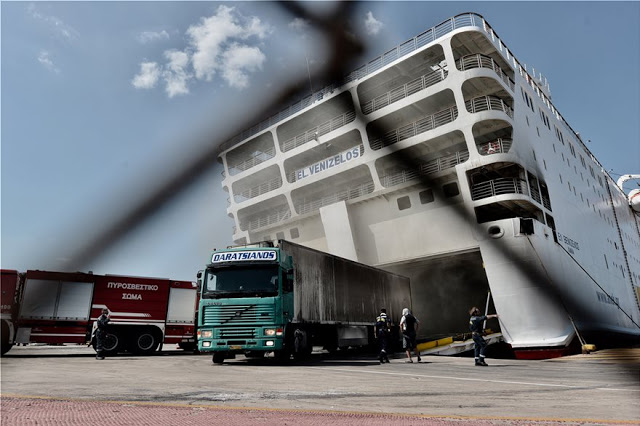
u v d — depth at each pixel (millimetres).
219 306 12195
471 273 27906
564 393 6102
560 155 29578
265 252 12789
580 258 26594
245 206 33000
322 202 28797
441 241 22906
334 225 26484
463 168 21938
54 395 5422
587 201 32656
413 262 24969
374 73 26016
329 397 5555
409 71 26078
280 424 3523
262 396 5570
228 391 6066
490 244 21094
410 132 25359
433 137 23141
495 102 22984
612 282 32594
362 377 8492
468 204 21797
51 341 16172
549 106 32531
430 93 23516
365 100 28531
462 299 28125
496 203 21641
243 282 12359
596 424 3676
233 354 13953
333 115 29469
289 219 29875
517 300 20156
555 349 18672
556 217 24828
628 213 46812
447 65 23094
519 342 19625
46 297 16328
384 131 26031
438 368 11281
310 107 28781
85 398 5129
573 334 19828
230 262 12719
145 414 3943
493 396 5742
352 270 18328
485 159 21422
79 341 16672
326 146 28766
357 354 17828
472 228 21844
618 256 37656
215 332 12016
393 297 22094
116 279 17891
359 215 26234
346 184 28906
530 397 5664
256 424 3508
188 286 19547
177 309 18984
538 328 19562
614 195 43094
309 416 3965
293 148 30172
